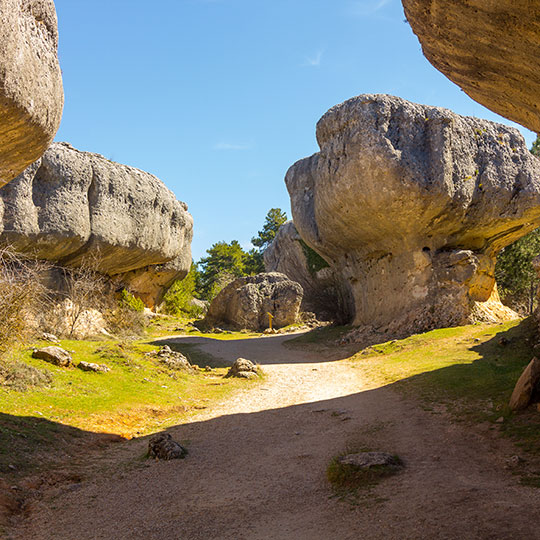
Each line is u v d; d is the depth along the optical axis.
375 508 5.93
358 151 25.25
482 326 23.36
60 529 6.29
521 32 6.54
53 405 11.94
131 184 34.03
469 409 10.85
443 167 24.70
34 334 16.91
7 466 8.07
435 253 26.70
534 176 26.91
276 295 42.12
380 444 9.16
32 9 7.88
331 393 15.63
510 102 8.70
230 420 12.60
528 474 6.58
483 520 5.07
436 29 7.64
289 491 7.17
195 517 6.49
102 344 19.56
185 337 33.16
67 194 28.86
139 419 12.52
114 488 7.81
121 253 33.97
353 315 34.72
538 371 9.94
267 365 22.17
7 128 7.82
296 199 35.78
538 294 19.03
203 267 75.75
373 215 26.41
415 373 16.64
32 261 27.77
